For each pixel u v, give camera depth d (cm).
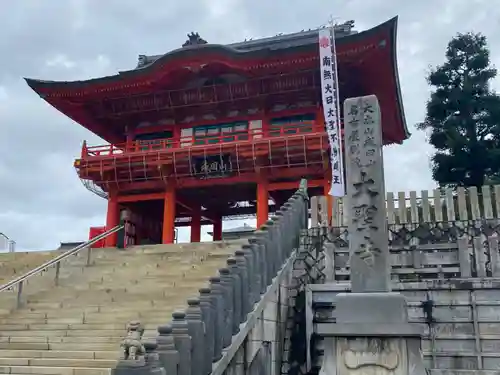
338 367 912
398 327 896
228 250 1736
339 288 1459
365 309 932
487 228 1584
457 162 3206
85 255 1884
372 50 2850
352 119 1073
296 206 1742
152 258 1745
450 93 3350
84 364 973
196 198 3728
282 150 2966
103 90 3372
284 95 3266
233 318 1045
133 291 1397
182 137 3328
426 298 1391
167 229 3206
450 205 1688
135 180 3334
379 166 1031
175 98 3391
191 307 891
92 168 3288
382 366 894
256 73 3131
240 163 3111
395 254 1603
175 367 762
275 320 1348
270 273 1349
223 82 3338
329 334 923
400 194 1727
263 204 3045
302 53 2958
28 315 1291
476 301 1348
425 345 1334
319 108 3238
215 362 925
